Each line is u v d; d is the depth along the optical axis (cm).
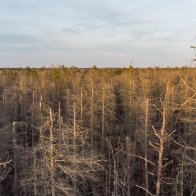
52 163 1723
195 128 3052
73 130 2223
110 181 2986
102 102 3812
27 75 7325
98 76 6309
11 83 6456
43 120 2844
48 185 1752
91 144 3266
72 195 1811
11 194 2909
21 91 5309
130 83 4859
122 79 6106
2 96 5097
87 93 4072
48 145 1738
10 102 4597
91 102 3709
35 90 5381
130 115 4359
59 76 6644
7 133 2795
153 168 3206
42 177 1767
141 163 3388
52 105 4503
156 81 5800
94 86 4450
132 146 3459
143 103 3662
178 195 2586
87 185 2806
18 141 3522
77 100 3841
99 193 2925
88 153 3005
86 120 3794
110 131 4034
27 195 2544
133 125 4288
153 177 2992
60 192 1850
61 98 5462
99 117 3925
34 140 3753
